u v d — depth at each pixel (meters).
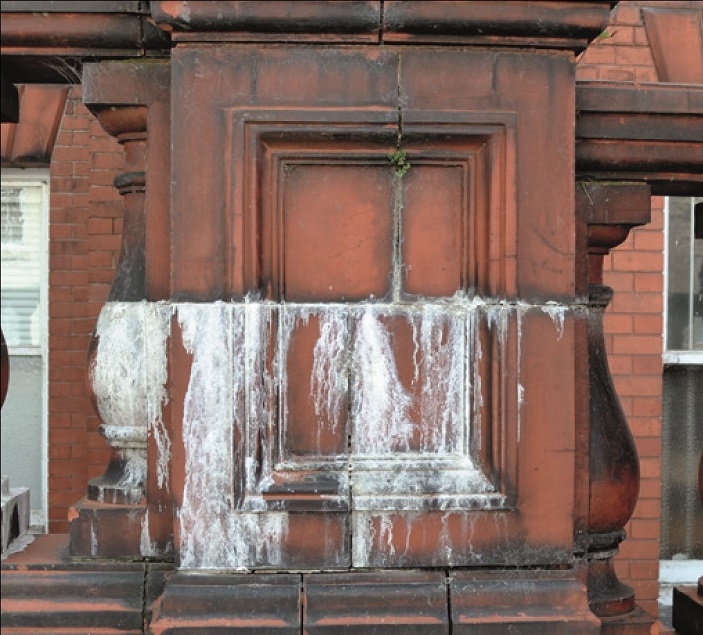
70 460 5.34
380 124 2.31
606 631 2.54
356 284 2.37
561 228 2.35
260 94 2.31
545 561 2.37
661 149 2.56
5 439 5.68
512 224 2.34
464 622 2.32
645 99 2.52
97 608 2.42
